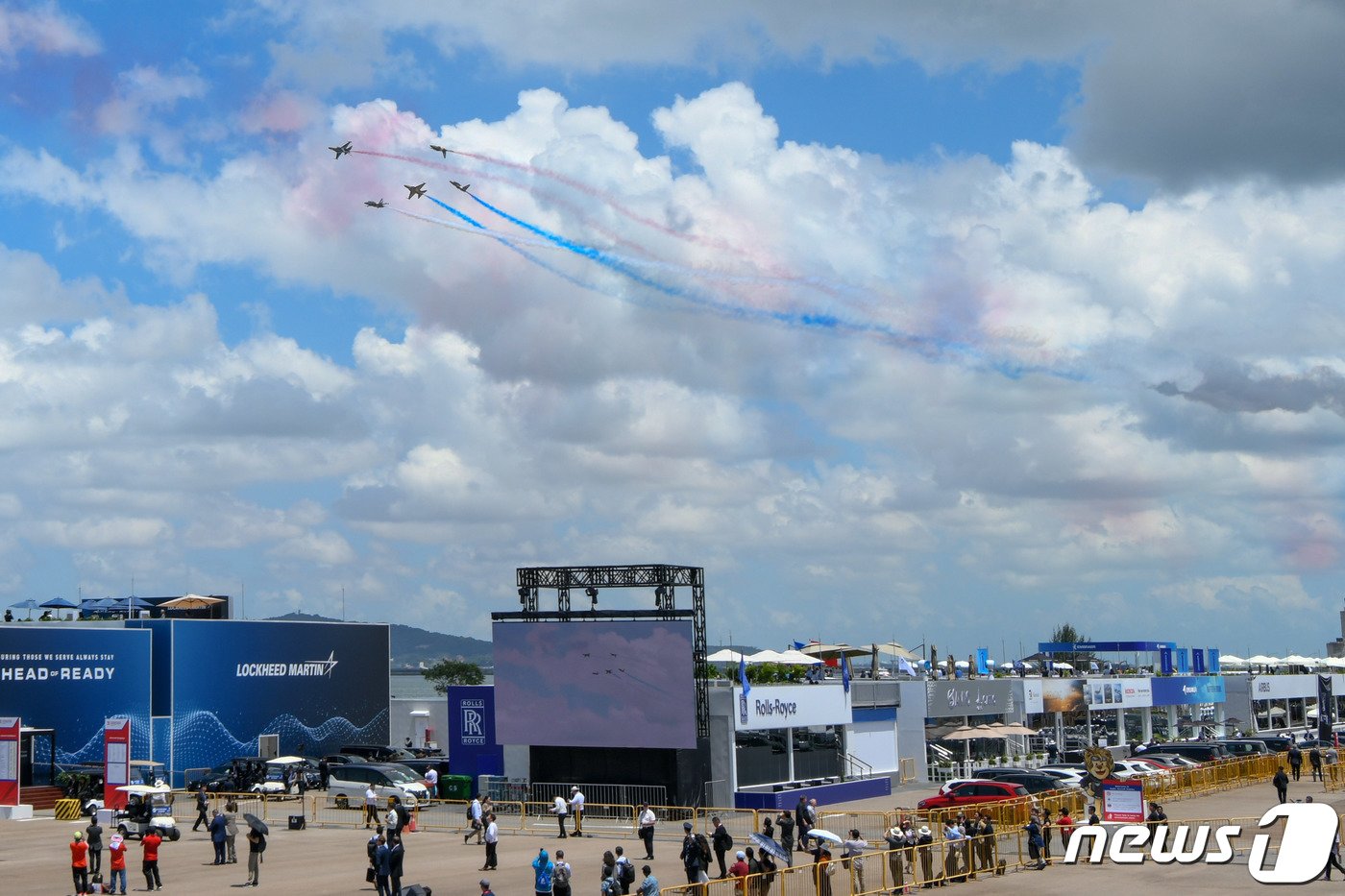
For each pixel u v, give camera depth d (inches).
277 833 2389.3
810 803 2245.3
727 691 2605.8
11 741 2642.7
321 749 3555.6
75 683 2992.1
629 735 2608.3
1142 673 4160.9
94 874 1734.7
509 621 2723.9
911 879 1679.4
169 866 1962.4
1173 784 2659.9
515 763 2768.2
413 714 3878.0
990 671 3705.7
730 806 2581.2
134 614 3629.4
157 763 2886.3
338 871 1897.1
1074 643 4350.4
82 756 2994.6
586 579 2669.8
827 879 1565.0
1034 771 2623.0
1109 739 3934.5
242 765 3090.6
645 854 2031.3
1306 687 4645.7
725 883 1446.9
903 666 3417.8
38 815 2682.1
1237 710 4429.1
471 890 1701.5
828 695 2842.0
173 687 3208.7
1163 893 1599.4
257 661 3410.4
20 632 2908.5
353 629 3683.6
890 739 3073.3
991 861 1798.7
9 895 1707.7
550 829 2407.7
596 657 2647.6
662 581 2603.3
